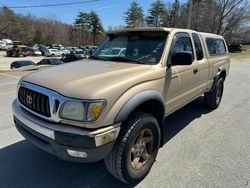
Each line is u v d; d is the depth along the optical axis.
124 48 3.86
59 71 3.09
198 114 5.64
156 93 3.11
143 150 3.07
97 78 2.74
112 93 2.53
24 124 2.83
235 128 4.80
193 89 4.49
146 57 3.54
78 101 2.41
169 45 3.59
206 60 4.99
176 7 65.69
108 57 3.88
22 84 2.99
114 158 2.69
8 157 3.54
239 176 3.17
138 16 84.25
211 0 50.72
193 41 4.50
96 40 98.25
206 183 3.02
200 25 52.09
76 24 99.50
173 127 4.82
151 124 3.00
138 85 2.88
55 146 2.50
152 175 3.18
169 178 3.11
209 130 4.67
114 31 4.25
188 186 2.96
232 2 49.66
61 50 55.66
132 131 2.72
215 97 5.84
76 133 2.39
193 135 4.43
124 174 2.78
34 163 3.41
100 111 2.42
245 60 29.67
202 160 3.54
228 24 51.28
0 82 9.39
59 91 2.52
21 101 3.02
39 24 99.19
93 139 2.38
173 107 3.85
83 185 2.98
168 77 3.48
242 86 9.61
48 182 3.02
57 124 2.52
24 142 3.99
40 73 3.09
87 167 3.34
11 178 3.08
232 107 6.30
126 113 2.60
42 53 54.72
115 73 2.93
